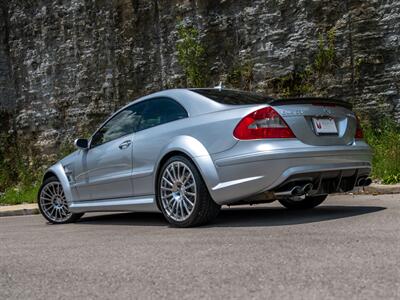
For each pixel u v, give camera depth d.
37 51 15.46
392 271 3.14
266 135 4.98
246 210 6.91
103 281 3.34
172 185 5.52
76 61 14.83
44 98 15.34
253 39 12.57
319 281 3.01
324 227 4.83
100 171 6.52
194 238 4.68
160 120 5.96
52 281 3.43
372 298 2.67
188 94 5.81
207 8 13.08
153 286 3.14
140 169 5.95
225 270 3.40
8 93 15.84
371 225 4.78
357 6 11.47
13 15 15.82
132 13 14.02
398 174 9.01
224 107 5.38
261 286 2.98
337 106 5.54
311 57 11.92
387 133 10.63
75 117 14.83
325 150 5.12
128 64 14.10
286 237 4.42
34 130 15.44
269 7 12.43
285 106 5.11
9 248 4.91
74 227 6.50
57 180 7.23
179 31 13.02
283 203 6.73
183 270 3.48
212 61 12.98
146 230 5.51
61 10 15.06
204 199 5.27
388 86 11.14
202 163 5.23
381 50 11.23
